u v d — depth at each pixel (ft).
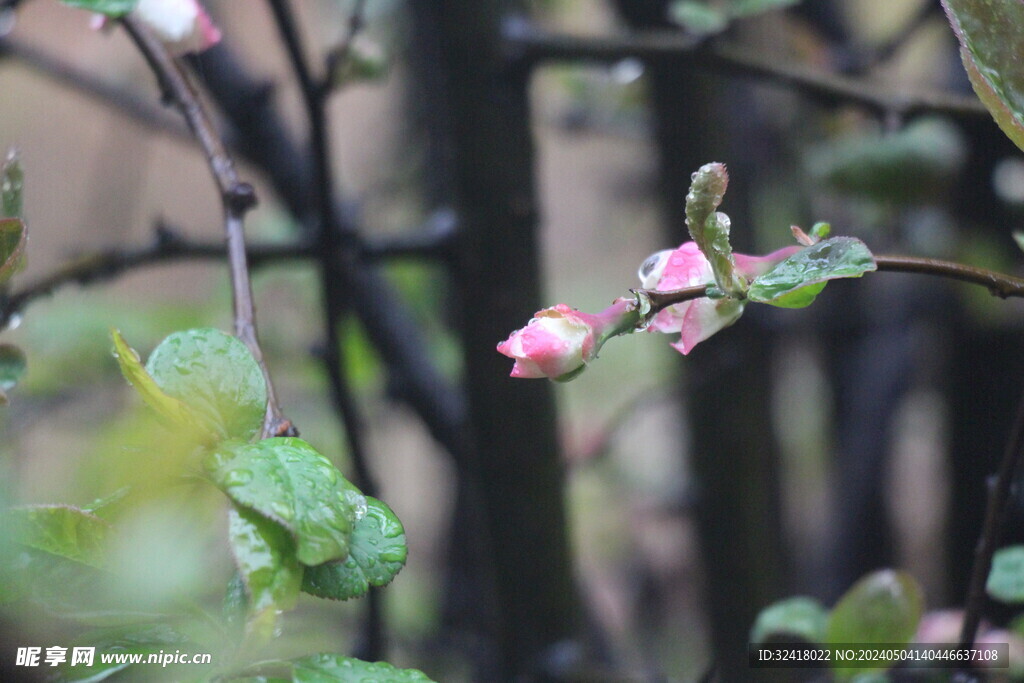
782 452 6.11
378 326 4.36
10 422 4.19
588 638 5.56
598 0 6.36
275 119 4.37
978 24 2.70
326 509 2.58
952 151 4.70
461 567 6.02
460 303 3.67
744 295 2.68
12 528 2.60
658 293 2.71
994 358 5.37
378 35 6.04
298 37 3.15
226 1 5.21
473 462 3.90
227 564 3.16
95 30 3.06
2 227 2.66
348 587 2.62
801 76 3.54
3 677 2.62
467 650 4.96
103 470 2.67
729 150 5.02
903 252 5.63
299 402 6.25
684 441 5.45
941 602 5.72
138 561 2.64
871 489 6.33
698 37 3.52
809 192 6.37
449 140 3.60
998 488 2.85
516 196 3.55
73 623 2.68
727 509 5.06
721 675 5.06
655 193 5.80
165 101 2.98
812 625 3.20
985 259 5.17
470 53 3.46
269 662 2.60
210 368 2.65
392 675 2.60
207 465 2.58
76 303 5.45
